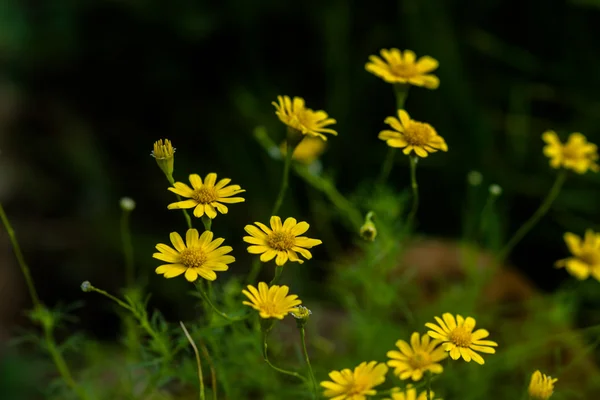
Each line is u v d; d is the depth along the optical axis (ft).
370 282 2.03
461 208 2.80
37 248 2.95
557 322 2.14
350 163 2.95
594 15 2.89
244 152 3.09
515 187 2.72
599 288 2.27
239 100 3.12
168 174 1.83
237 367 1.96
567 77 2.88
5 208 3.05
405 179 2.88
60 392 2.06
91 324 2.81
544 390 1.77
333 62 2.99
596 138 2.76
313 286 2.42
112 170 3.27
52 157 3.24
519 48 2.96
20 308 2.79
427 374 1.76
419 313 2.12
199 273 1.76
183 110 3.31
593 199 2.65
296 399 1.97
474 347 1.78
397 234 2.04
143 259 2.90
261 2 3.07
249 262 2.85
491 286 2.22
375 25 3.10
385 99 2.99
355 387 1.76
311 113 1.92
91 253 2.96
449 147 2.82
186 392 2.06
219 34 3.16
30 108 3.36
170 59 3.25
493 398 2.09
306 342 2.11
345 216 2.19
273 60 3.24
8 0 3.21
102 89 3.40
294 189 3.00
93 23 3.21
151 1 3.05
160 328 1.95
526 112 2.88
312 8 3.07
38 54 3.31
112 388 2.04
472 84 2.96
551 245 2.70
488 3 2.95
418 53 2.85
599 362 2.22
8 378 2.32
